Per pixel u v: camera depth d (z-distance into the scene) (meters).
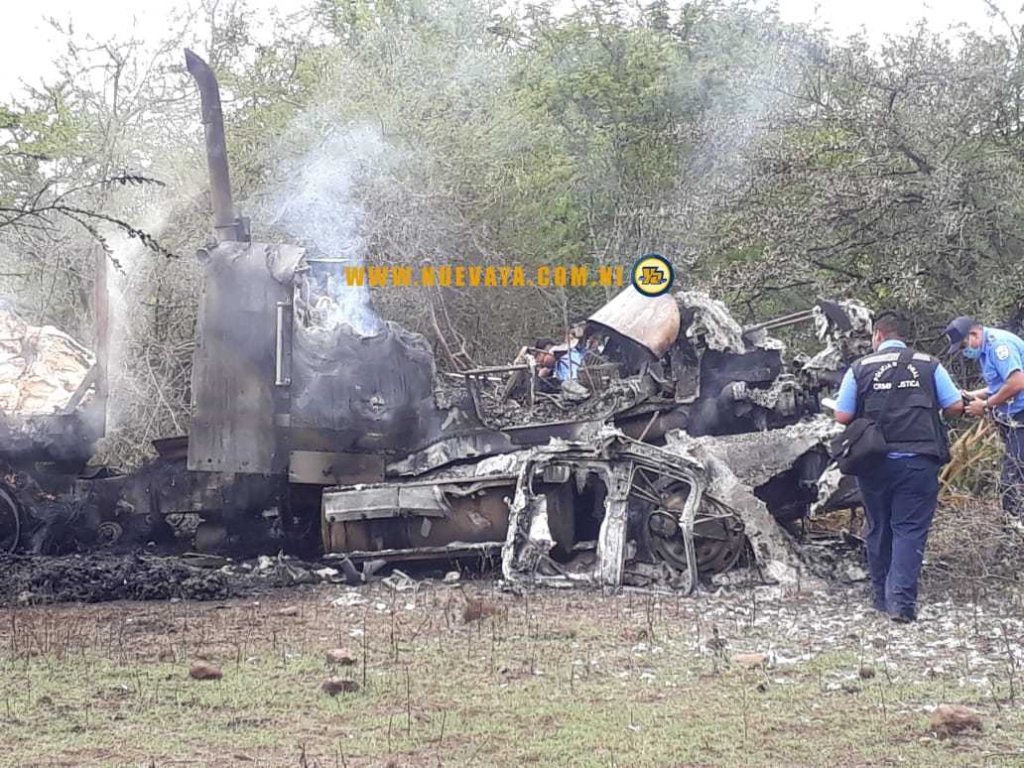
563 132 22.98
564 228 21.19
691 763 5.25
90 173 17.50
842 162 16.22
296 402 10.00
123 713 5.93
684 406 10.19
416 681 6.50
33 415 10.68
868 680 6.54
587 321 10.58
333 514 9.59
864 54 16.53
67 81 18.45
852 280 16.05
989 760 5.25
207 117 11.05
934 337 15.41
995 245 15.47
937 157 15.65
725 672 6.70
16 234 16.03
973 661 6.95
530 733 5.64
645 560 9.27
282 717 5.88
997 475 11.04
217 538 10.45
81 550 10.66
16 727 5.71
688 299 10.25
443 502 9.52
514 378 11.04
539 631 7.61
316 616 8.18
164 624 7.92
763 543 9.13
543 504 9.26
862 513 11.68
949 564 9.49
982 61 15.66
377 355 10.12
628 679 6.55
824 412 10.29
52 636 7.54
